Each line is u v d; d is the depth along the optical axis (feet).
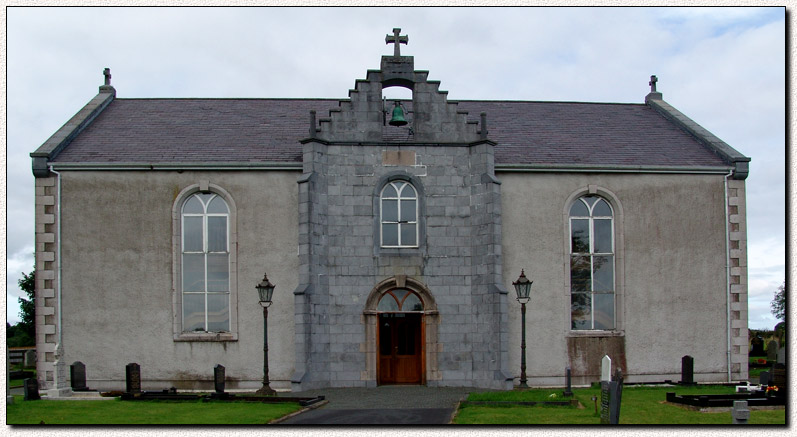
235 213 97.55
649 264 101.19
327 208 95.81
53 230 96.17
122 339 95.71
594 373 99.19
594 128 112.57
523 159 101.24
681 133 112.37
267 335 92.07
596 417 70.03
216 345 96.17
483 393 84.99
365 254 95.81
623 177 101.71
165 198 97.45
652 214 101.76
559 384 98.53
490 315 94.12
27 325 210.38
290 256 97.35
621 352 99.76
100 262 96.32
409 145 97.35
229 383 95.81
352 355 94.53
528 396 82.23
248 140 103.91
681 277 101.40
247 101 118.52
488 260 94.89
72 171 96.99
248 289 96.89
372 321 95.30
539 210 100.37
